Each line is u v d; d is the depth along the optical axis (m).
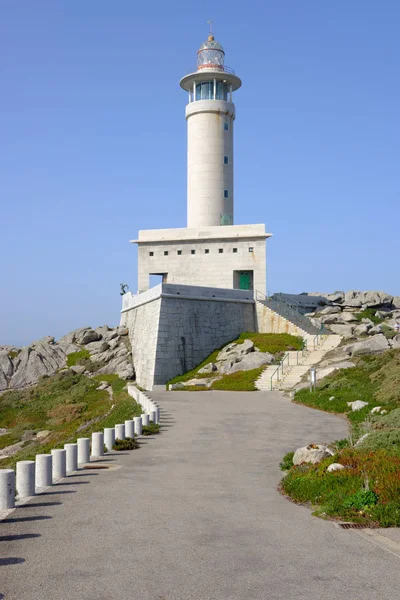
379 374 41.41
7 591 8.79
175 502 14.69
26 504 14.52
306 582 9.12
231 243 75.31
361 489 13.78
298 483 15.66
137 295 72.31
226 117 80.31
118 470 19.20
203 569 9.72
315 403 37.97
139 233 78.69
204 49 83.25
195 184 79.81
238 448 23.48
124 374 65.31
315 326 68.88
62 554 10.52
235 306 68.94
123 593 8.69
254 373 53.47
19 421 55.56
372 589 8.84
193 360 62.34
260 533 11.87
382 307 82.06
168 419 32.41
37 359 75.12
